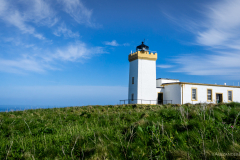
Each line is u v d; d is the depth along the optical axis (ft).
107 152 16.07
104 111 44.78
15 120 31.55
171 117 27.84
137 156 15.42
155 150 16.20
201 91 99.45
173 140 18.06
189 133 19.30
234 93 108.68
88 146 17.78
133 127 21.40
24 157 16.02
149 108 48.42
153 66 105.09
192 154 15.11
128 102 106.22
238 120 22.45
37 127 27.71
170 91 101.81
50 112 46.78
